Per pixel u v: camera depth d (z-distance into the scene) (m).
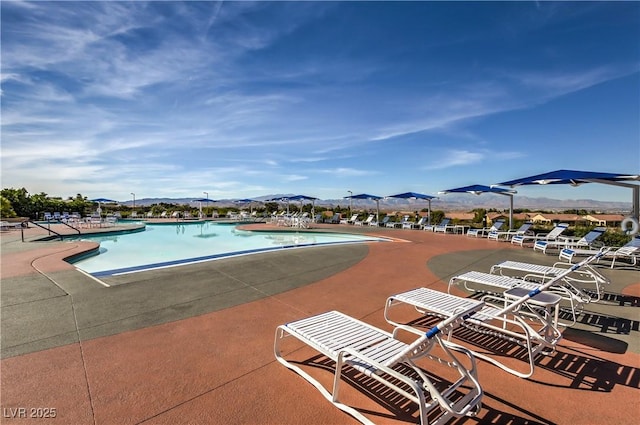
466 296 5.22
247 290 5.29
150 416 2.17
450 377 2.70
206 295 4.98
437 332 2.27
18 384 2.52
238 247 12.48
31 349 3.12
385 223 20.73
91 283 5.53
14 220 18.11
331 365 2.89
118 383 2.55
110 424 2.08
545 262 8.02
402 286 5.67
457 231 16.61
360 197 21.58
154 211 32.81
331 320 3.06
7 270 6.42
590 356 3.11
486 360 3.03
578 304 4.57
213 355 3.05
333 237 16.11
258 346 3.26
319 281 5.95
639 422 2.14
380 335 2.72
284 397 2.41
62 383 2.54
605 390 2.53
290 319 4.04
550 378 2.71
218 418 2.16
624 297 5.03
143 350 3.14
